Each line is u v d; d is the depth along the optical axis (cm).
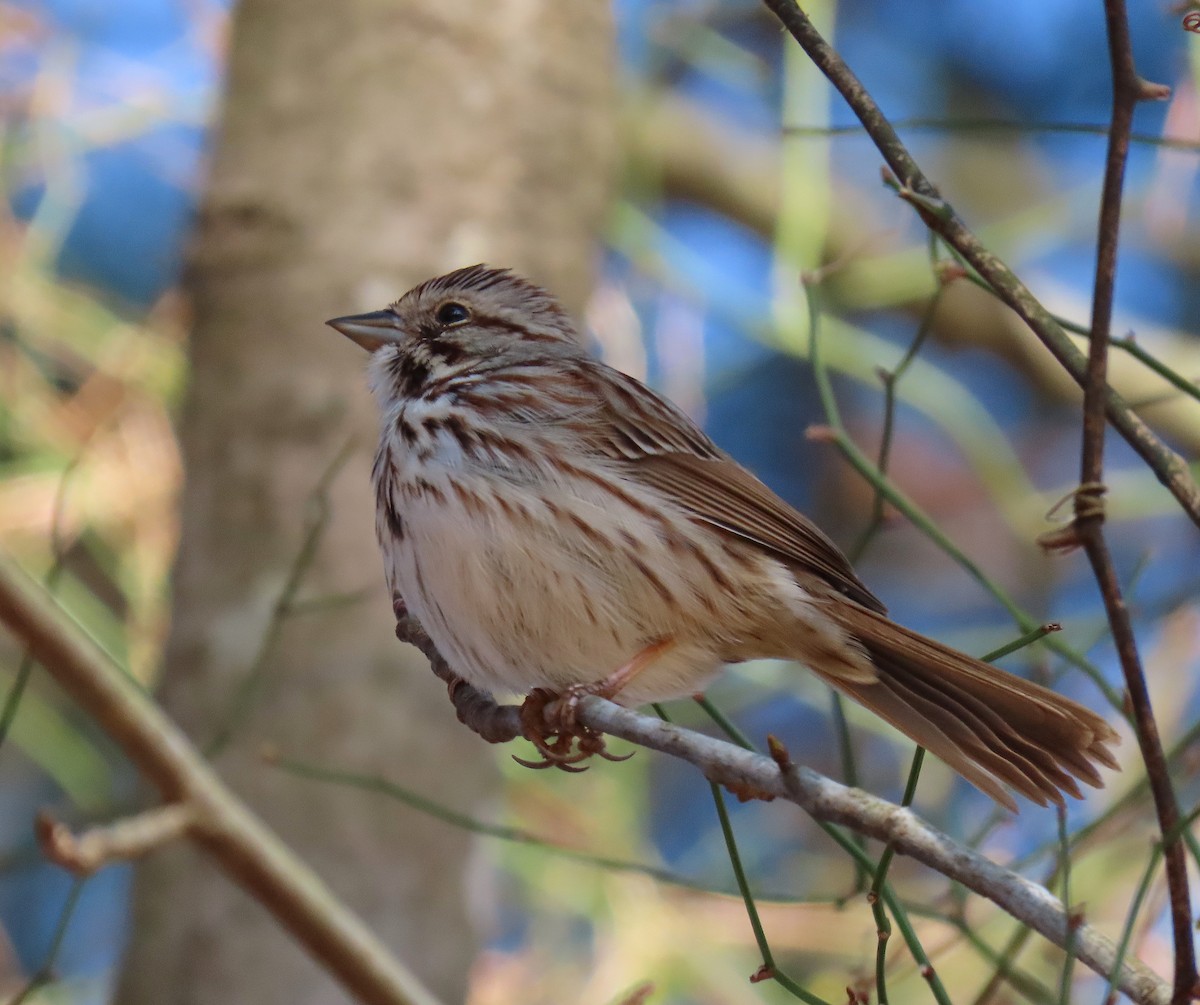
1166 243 1642
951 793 1215
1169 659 1144
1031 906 536
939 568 1602
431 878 1072
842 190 1662
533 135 1202
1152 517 1534
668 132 1691
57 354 1360
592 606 838
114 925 1447
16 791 1471
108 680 650
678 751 609
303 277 1142
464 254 1160
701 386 1351
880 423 1631
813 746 1480
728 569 846
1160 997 546
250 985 1034
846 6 1711
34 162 1377
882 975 603
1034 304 601
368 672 1078
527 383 878
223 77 1222
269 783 1054
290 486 1109
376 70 1181
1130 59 561
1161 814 532
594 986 1183
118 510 1288
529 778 1238
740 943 1217
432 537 840
